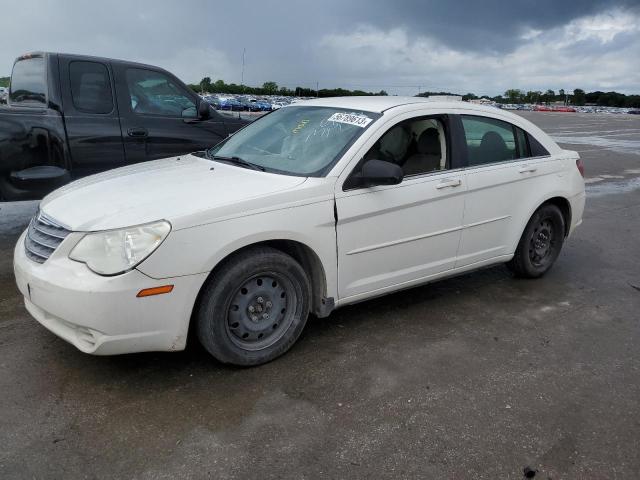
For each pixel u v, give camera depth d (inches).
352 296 151.6
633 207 358.0
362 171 143.9
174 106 261.9
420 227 159.9
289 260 135.9
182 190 134.8
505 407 124.4
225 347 130.5
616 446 112.7
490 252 183.9
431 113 166.7
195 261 120.7
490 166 178.5
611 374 141.5
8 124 211.3
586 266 230.2
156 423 113.7
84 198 135.3
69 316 116.3
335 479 100.0
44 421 113.0
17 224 266.1
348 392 127.6
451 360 144.8
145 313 117.9
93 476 98.4
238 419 116.0
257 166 154.8
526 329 166.1
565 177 202.5
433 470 103.3
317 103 179.8
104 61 238.8
